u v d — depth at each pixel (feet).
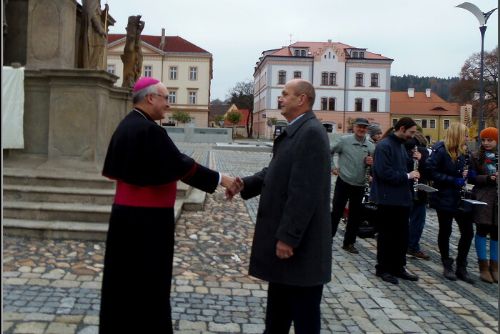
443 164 19.48
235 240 23.21
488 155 19.77
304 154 10.12
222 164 68.59
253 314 14.33
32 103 27.40
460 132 19.30
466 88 176.96
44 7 29.07
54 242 20.47
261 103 273.75
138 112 10.71
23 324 12.55
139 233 10.28
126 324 10.31
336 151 23.17
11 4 29.96
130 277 10.32
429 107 267.39
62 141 26.53
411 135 19.03
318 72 248.11
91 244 20.47
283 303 11.00
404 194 18.71
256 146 123.44
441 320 14.74
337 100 248.52
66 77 26.27
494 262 19.35
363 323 14.20
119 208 10.43
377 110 248.52
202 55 235.20
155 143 10.18
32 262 17.70
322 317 14.53
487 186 19.38
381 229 18.99
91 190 23.98
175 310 14.25
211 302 15.11
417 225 22.94
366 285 18.03
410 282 18.79
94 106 26.50
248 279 17.62
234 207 32.19
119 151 10.28
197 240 22.75
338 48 247.29
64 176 24.77
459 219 19.66
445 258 19.98
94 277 16.52
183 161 10.52
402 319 14.66
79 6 33.22
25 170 25.89
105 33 35.04
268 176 10.80
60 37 29.09
